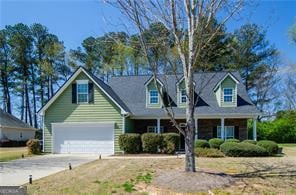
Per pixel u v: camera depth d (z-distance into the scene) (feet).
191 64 43.34
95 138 86.12
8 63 183.93
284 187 39.45
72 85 87.97
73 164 62.28
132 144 82.12
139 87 102.32
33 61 186.70
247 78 160.45
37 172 52.90
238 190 38.06
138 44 49.44
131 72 156.04
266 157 68.33
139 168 52.75
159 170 49.88
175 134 81.35
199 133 93.45
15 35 183.01
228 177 43.29
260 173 47.21
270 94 164.66
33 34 187.42
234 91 92.07
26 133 156.76
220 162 58.03
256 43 157.48
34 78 187.11
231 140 81.61
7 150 106.63
